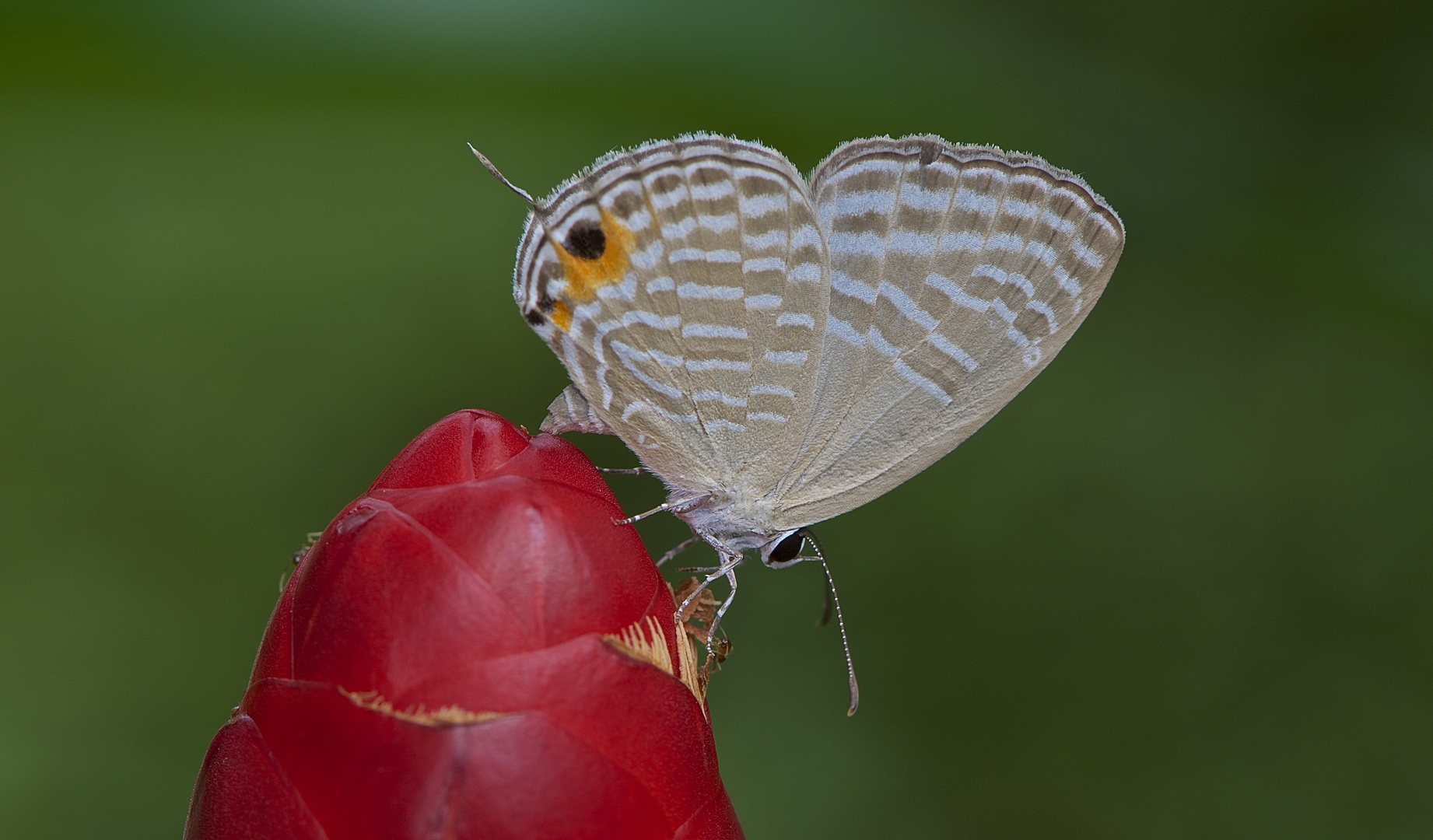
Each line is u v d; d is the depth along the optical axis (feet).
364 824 0.67
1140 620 0.85
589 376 0.73
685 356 0.73
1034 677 0.85
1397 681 0.84
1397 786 0.83
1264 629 0.85
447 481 0.69
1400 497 0.86
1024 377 0.74
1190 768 0.84
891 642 0.86
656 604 0.69
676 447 0.74
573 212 0.72
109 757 0.82
